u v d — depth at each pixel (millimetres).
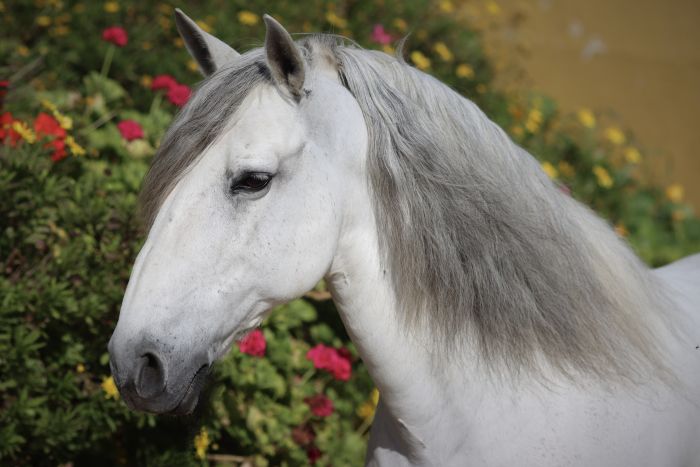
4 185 3475
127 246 3750
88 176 4070
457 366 2320
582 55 12000
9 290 3402
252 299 2170
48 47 5535
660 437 2404
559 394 2316
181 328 2061
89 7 6000
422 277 2273
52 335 3621
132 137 4301
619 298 2484
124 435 3857
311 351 3877
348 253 2273
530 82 8648
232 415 3795
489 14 10914
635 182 7711
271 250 2125
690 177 9906
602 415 2318
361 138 2234
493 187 2287
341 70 2289
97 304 3500
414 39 7141
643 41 12930
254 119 2107
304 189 2143
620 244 2678
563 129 7742
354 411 4332
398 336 2312
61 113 4402
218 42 2422
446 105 2320
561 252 2361
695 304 2895
